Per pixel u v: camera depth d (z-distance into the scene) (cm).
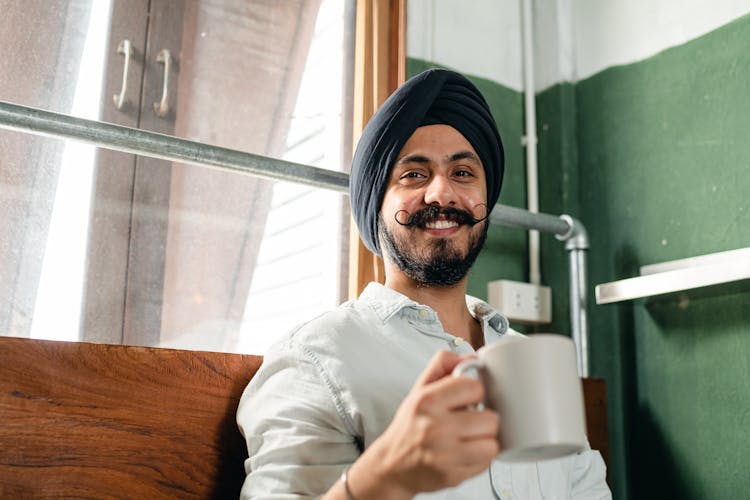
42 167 140
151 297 148
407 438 63
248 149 165
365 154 113
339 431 95
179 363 104
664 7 172
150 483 99
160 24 156
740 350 146
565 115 189
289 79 172
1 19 140
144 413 100
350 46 180
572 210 185
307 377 98
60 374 94
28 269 136
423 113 111
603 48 185
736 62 154
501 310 175
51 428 92
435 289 113
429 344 106
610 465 154
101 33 149
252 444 99
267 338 162
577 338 169
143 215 150
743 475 142
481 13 197
